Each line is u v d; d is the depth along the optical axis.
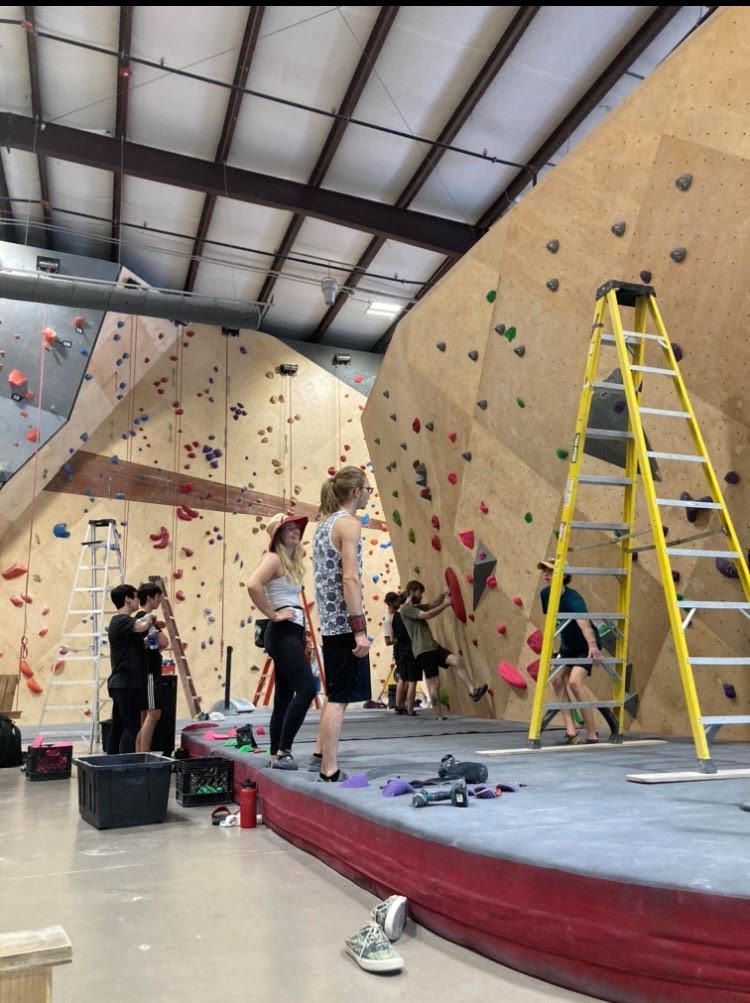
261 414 11.62
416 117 7.86
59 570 9.91
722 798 2.35
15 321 9.20
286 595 3.51
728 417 3.86
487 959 1.79
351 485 3.07
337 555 2.99
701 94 3.77
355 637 2.91
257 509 11.30
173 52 7.21
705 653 4.11
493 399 5.52
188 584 10.62
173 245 10.26
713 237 3.80
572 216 4.56
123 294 8.58
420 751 3.87
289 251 10.20
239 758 4.03
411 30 6.82
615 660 3.85
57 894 2.38
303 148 8.42
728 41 3.62
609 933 1.55
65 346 9.44
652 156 4.04
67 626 9.82
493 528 5.80
